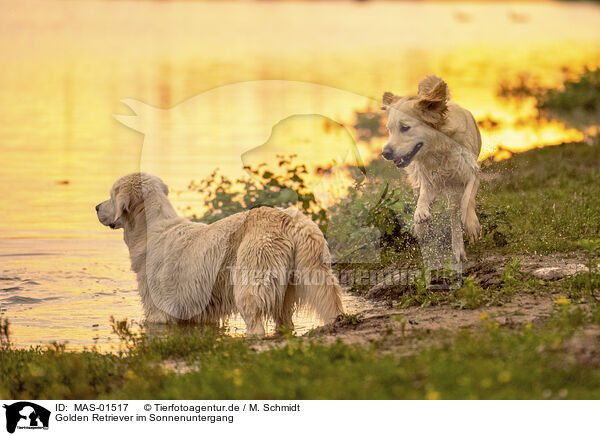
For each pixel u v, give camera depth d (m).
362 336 7.55
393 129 9.53
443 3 120.94
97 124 25.02
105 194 16.67
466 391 5.67
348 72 36.09
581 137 20.45
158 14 83.44
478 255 10.32
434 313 8.16
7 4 87.88
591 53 45.22
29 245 12.94
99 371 7.20
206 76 34.94
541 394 5.61
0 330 8.61
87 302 10.21
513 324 7.28
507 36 61.00
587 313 7.38
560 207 12.22
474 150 9.84
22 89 32.16
